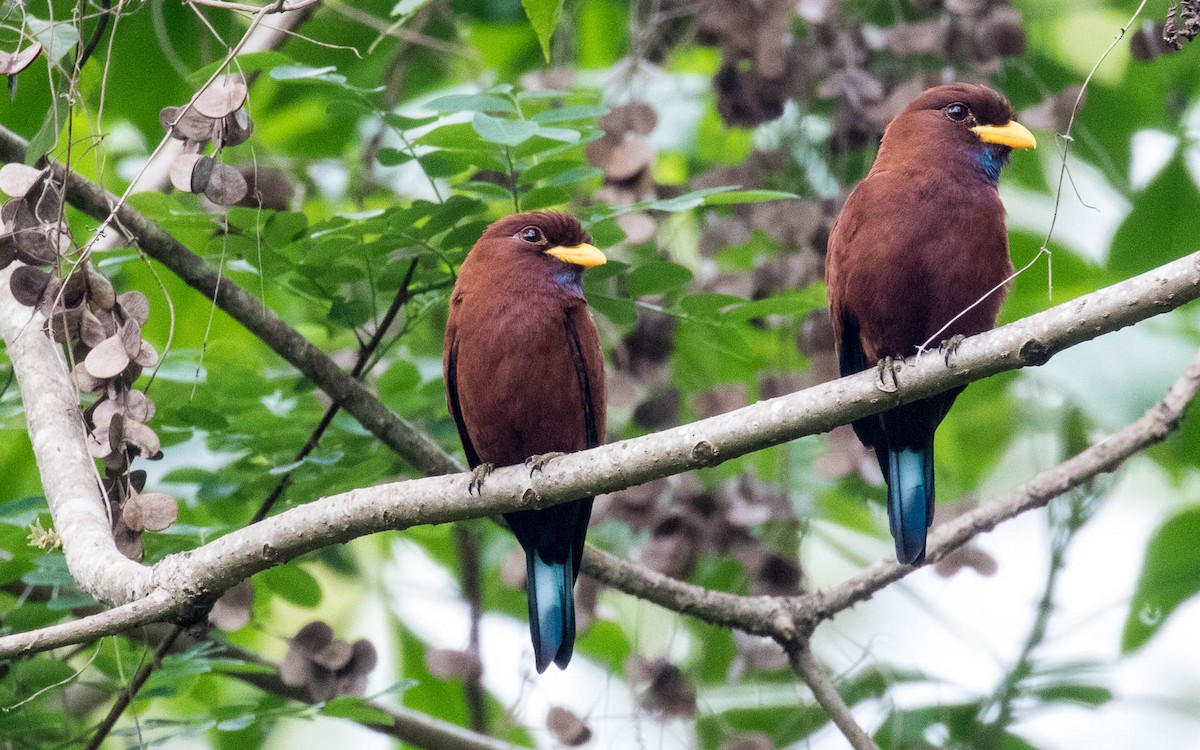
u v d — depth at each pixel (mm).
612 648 15352
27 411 9023
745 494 11211
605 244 10367
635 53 11633
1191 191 13242
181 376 10398
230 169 7711
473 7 14875
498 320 9750
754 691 13180
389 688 9508
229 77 7879
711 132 14406
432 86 15055
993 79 13289
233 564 7957
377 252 10156
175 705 14359
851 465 11125
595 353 9945
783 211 11180
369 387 12453
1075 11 15328
